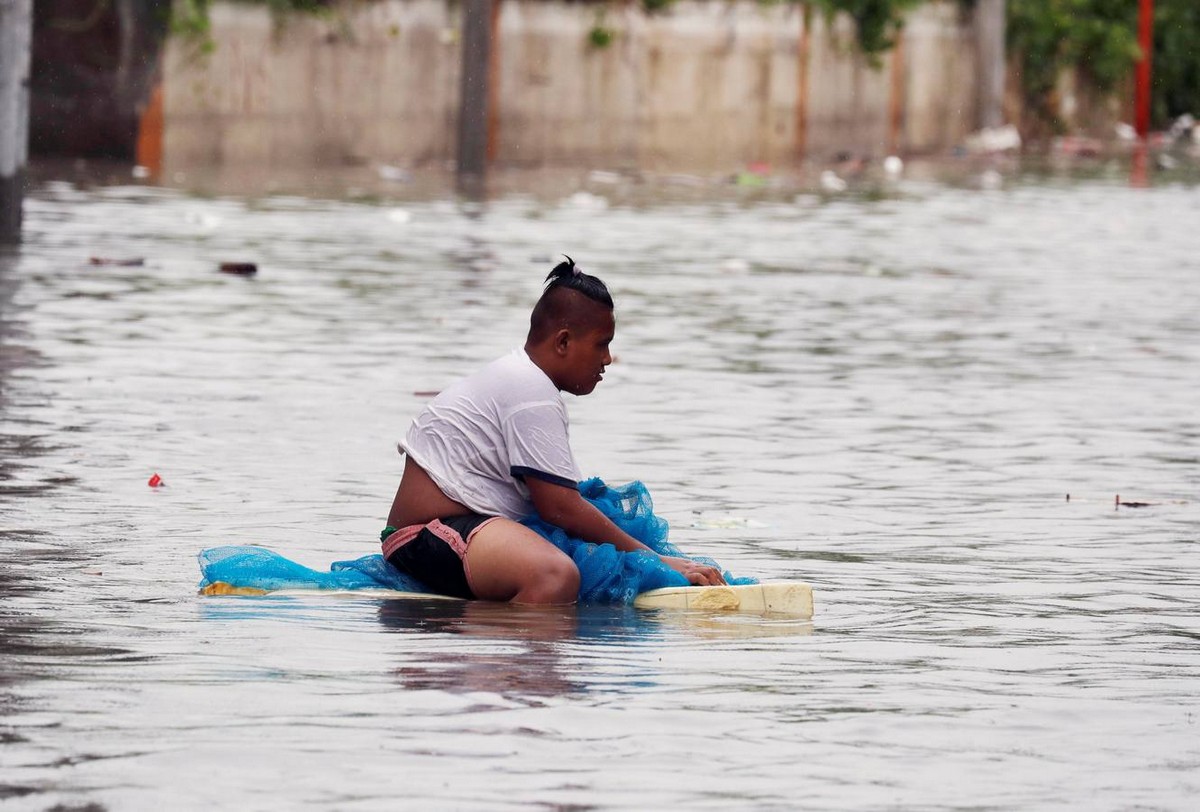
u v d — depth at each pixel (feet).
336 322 156.56
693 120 419.74
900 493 98.17
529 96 376.48
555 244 224.94
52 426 109.19
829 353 150.82
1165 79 584.40
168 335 146.61
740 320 168.25
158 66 309.42
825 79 457.27
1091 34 549.54
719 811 47.09
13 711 54.19
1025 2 533.14
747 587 71.92
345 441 108.17
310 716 54.29
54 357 134.10
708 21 419.95
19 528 83.46
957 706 57.62
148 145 309.83
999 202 316.81
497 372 77.36
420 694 57.06
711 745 52.60
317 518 88.12
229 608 69.82
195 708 54.85
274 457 102.89
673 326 163.22
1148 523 91.50
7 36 194.49
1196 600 74.95
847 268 213.05
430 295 174.60
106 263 186.29
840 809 47.57
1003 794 49.14
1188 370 146.10
